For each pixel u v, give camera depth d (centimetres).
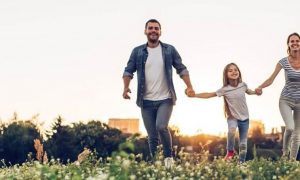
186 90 1120
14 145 8106
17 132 8131
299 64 1250
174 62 1117
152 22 1089
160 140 1095
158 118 1072
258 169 955
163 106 1077
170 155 1082
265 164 1002
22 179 934
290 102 1250
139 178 826
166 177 909
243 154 1284
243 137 1353
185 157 1009
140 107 1098
